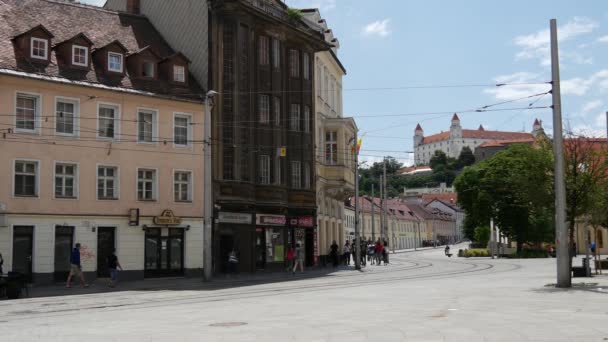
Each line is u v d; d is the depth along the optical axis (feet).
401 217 448.65
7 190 104.12
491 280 97.86
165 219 122.01
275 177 146.72
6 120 104.42
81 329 46.65
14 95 105.60
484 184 252.42
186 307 62.59
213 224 130.52
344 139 180.86
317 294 75.77
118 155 117.70
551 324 45.55
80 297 79.30
